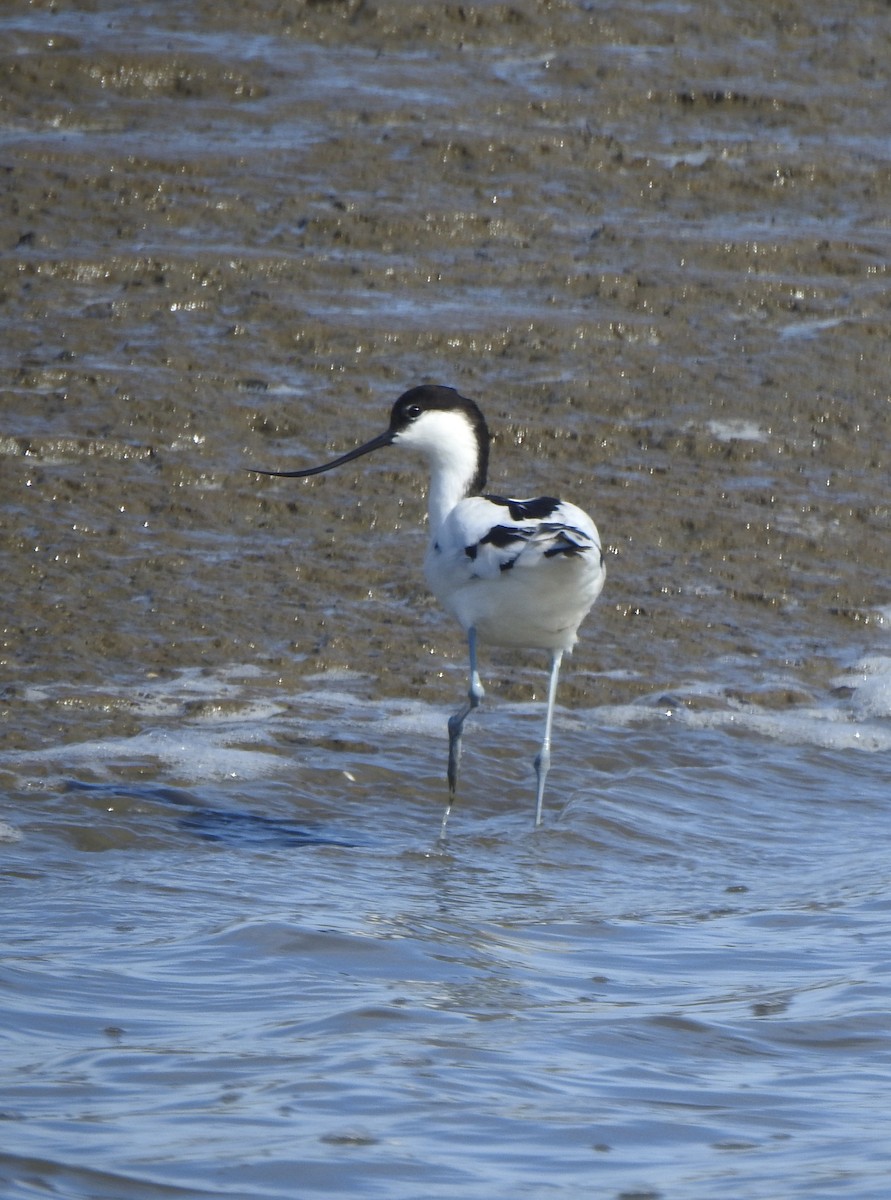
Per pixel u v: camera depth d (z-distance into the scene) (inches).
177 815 405.4
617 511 581.3
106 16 925.2
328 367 646.5
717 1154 233.0
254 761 437.7
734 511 587.5
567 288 711.7
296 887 360.5
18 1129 232.7
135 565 534.3
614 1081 257.8
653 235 754.8
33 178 761.0
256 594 526.9
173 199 755.4
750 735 477.4
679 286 713.6
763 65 920.9
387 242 738.8
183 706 464.8
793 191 809.5
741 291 713.0
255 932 319.6
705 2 972.6
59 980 292.7
